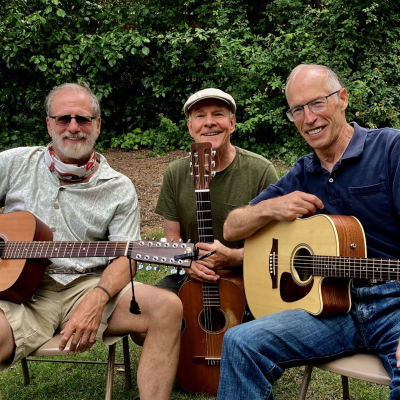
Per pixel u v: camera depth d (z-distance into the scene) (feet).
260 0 28.91
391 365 6.50
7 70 27.86
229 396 6.88
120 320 8.30
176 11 28.09
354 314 7.31
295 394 9.62
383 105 24.94
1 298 8.21
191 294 9.20
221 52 26.18
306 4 28.04
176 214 10.26
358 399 9.29
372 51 25.81
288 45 25.93
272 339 6.92
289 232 7.95
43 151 9.66
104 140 28.19
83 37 26.96
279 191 8.76
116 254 8.25
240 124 25.53
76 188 9.32
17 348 7.91
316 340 7.03
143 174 24.12
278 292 8.00
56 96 9.26
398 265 6.72
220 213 9.87
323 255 7.30
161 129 28.12
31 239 8.57
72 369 10.87
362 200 7.60
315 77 7.84
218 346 9.19
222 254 9.07
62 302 8.91
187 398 9.36
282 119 25.85
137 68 28.60
